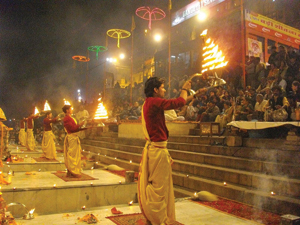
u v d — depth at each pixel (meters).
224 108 9.49
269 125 5.88
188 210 4.41
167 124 9.38
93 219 3.79
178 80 16.31
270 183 4.92
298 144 5.51
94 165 10.84
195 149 7.60
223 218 4.02
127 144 11.11
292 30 16.77
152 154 2.87
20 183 6.21
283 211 4.28
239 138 6.69
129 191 6.14
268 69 11.16
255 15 14.70
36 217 4.04
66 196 5.57
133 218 3.96
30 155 12.34
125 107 16.62
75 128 6.98
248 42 14.16
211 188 5.60
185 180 6.29
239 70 12.22
